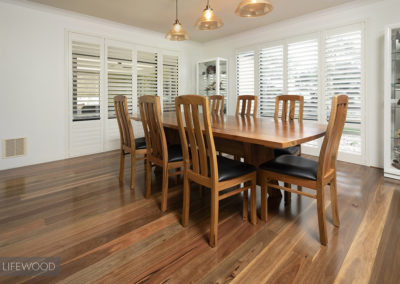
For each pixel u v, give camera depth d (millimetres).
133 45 4398
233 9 3434
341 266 1316
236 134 1635
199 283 1209
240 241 1562
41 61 3410
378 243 1512
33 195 2303
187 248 1497
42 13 3363
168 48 4941
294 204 2109
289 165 1691
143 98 2010
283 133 1675
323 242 1505
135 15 3664
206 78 5199
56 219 1846
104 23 3930
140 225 1770
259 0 2043
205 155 1540
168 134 2998
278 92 4184
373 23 3102
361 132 3297
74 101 3781
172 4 3250
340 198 2193
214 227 1500
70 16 3586
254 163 2033
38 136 3459
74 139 3818
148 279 1237
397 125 2732
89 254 1434
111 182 2672
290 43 3973
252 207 1770
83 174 2955
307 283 1200
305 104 3852
